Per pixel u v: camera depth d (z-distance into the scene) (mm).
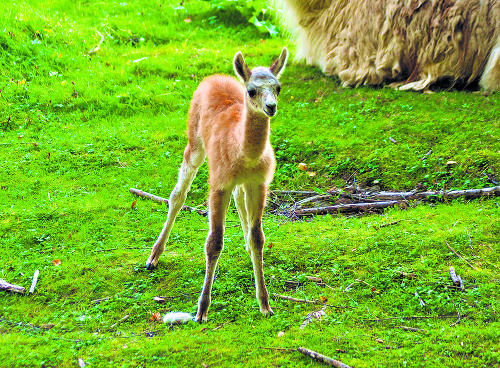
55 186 9031
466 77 11461
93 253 7039
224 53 14398
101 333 5410
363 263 6449
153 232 7641
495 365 4445
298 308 5672
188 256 6938
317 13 12820
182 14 17234
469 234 6777
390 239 6922
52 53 13688
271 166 5488
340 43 12531
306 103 11844
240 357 4805
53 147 10305
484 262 6203
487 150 8953
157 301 5973
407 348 4801
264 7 16766
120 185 9156
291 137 10453
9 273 6527
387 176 8961
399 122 10438
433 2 10953
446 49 11180
